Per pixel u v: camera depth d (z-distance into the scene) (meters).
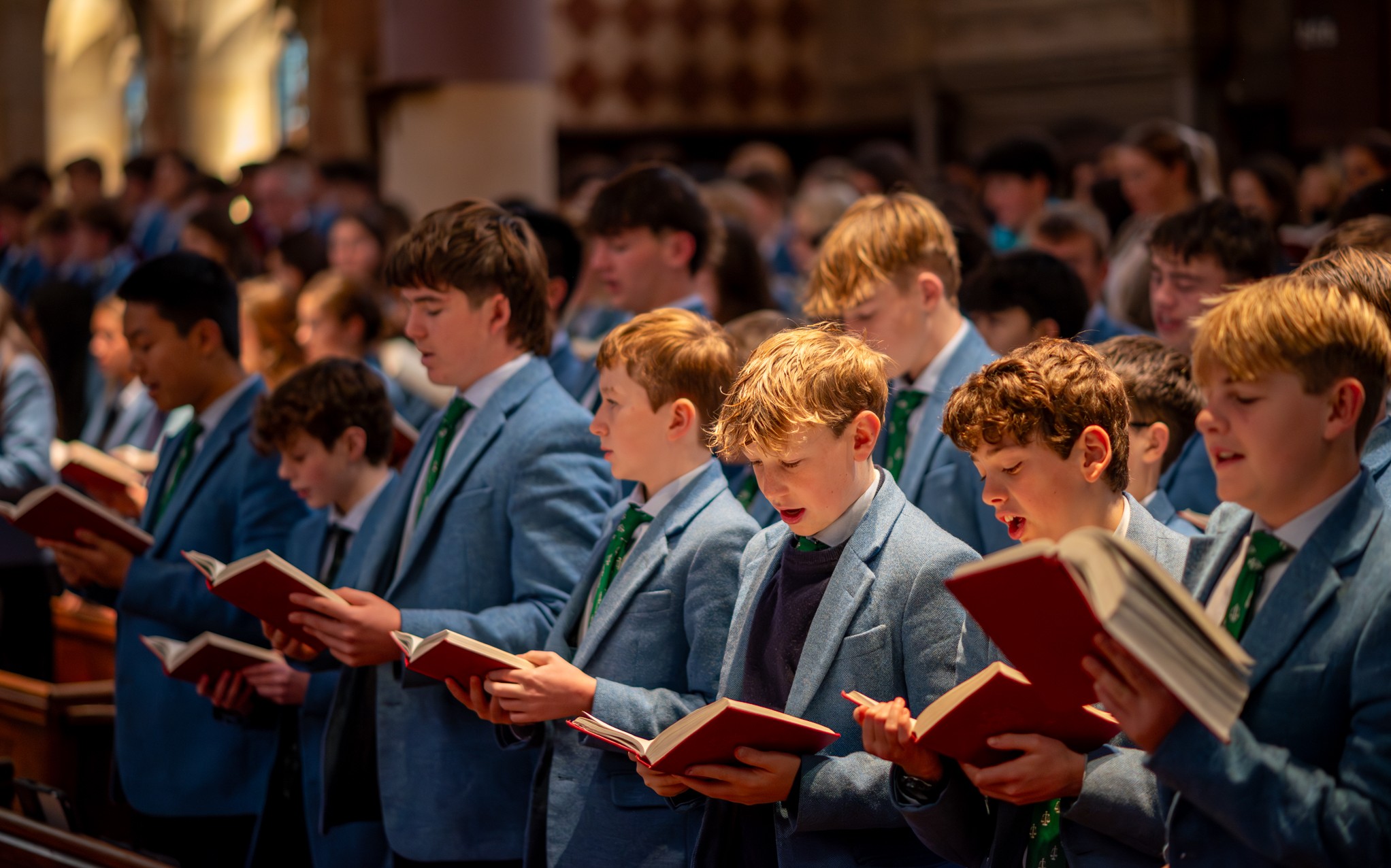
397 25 6.62
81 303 7.77
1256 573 1.88
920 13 13.11
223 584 2.78
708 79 14.45
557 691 2.49
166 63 19.45
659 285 3.85
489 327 3.09
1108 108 12.10
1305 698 1.78
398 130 6.74
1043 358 2.16
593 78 14.42
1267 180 6.09
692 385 2.71
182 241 6.82
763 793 2.21
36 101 16.73
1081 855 2.05
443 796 2.94
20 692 4.13
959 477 2.92
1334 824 1.69
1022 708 1.89
